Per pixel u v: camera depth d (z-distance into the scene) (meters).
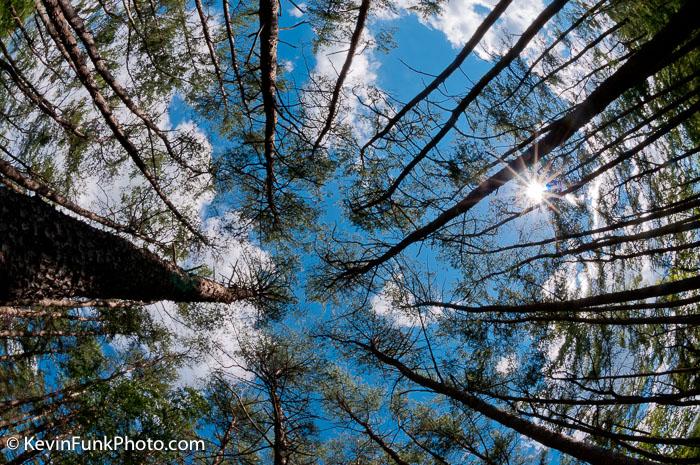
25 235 3.03
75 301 6.65
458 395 6.01
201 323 7.86
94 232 3.71
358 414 9.02
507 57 4.55
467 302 7.34
